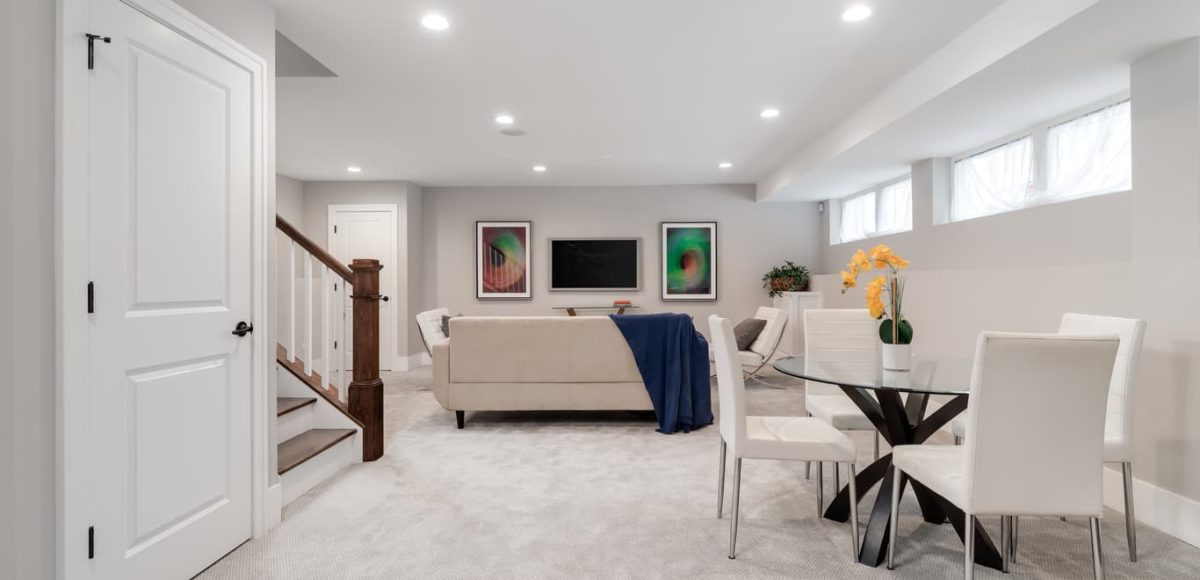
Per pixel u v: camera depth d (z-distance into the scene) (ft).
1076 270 8.84
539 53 10.00
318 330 19.27
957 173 14.35
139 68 5.52
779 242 23.26
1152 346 7.57
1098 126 10.14
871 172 16.79
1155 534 7.29
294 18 8.64
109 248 5.20
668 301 23.29
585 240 23.41
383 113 13.52
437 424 13.35
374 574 6.29
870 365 8.00
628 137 15.74
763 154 17.80
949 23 8.85
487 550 6.88
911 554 6.77
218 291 6.59
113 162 5.24
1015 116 11.05
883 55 10.10
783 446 6.74
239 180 6.96
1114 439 6.71
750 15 8.60
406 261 22.13
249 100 7.18
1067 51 7.95
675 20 8.77
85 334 4.96
